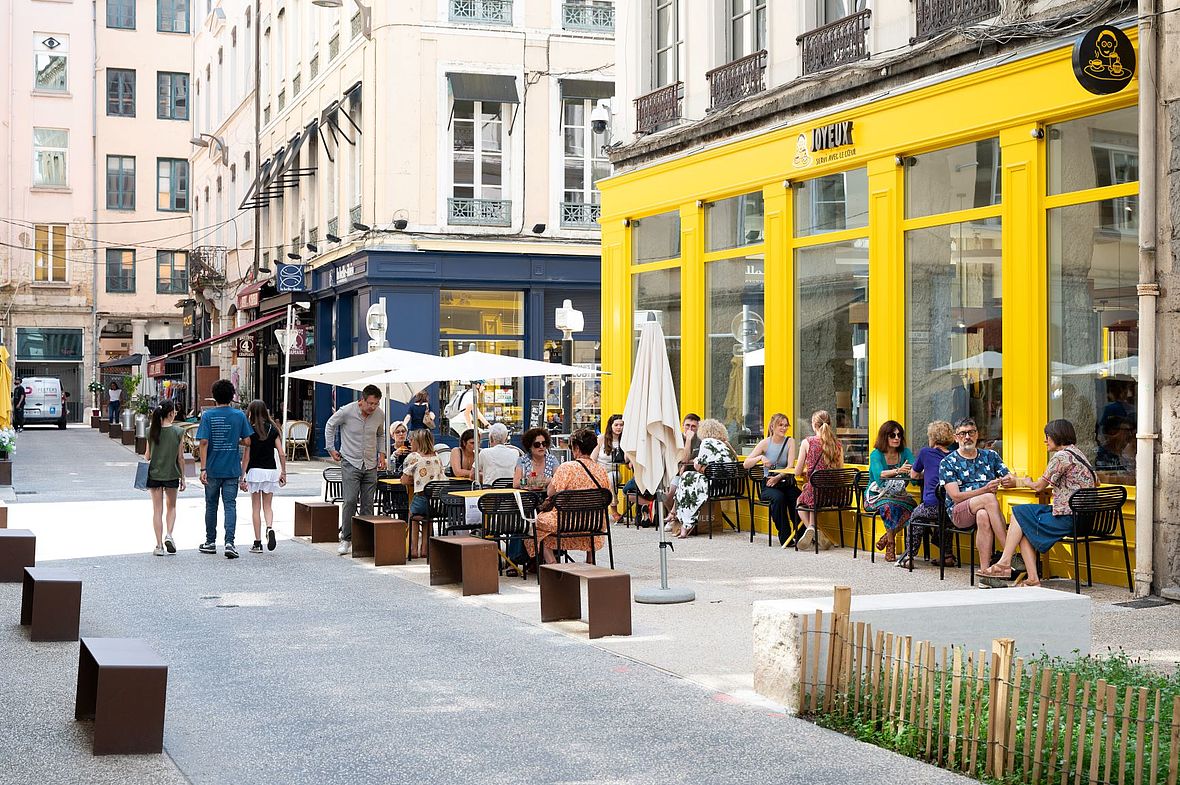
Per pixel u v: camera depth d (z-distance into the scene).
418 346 31.28
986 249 14.05
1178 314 11.55
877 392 15.45
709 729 7.43
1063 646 8.37
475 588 12.50
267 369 41.62
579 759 6.88
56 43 64.12
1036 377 13.25
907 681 7.09
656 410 12.30
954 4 14.25
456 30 31.53
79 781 6.53
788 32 17.20
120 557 15.35
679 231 19.55
